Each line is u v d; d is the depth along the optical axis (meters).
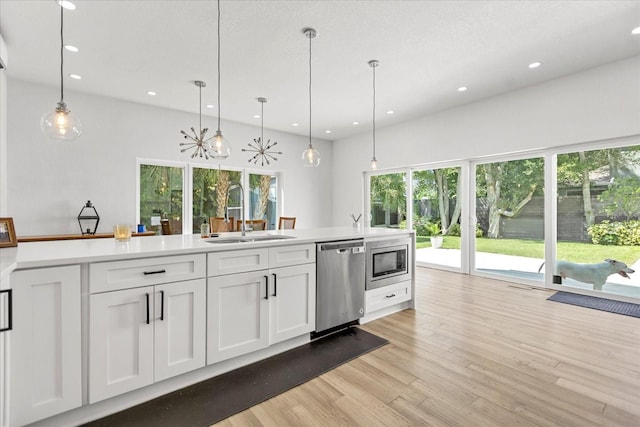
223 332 1.98
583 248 3.80
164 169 5.06
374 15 2.53
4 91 3.21
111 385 1.58
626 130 3.32
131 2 2.34
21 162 3.87
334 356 2.26
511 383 1.89
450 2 2.38
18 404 1.34
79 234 4.16
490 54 3.21
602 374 1.98
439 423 1.54
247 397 1.76
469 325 2.85
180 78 3.77
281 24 2.65
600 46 3.06
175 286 1.77
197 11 2.46
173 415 1.61
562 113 3.79
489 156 4.64
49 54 3.15
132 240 2.27
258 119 5.60
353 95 4.39
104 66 3.44
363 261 2.86
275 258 2.23
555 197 4.02
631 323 2.85
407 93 4.32
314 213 7.07
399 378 1.96
